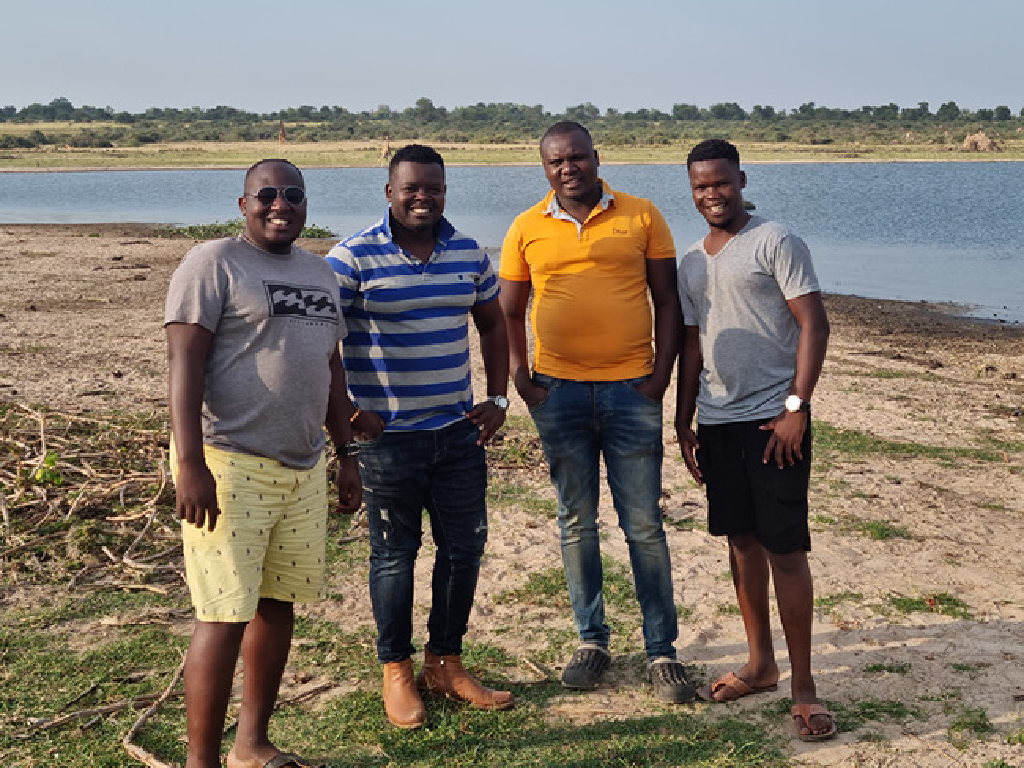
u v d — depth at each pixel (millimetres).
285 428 3662
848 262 24781
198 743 3623
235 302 3559
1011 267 23875
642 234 4543
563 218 4547
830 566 6051
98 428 8391
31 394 9578
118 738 4156
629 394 4602
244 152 110312
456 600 4461
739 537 4418
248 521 3625
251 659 3912
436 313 4242
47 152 111375
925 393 10938
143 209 43969
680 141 125375
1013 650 4926
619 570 6016
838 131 149500
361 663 4875
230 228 28969
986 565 6098
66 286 17812
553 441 4711
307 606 5500
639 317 4613
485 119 188625
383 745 4172
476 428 4469
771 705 4477
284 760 3867
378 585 4367
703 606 5531
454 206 43000
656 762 4027
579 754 4086
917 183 62531
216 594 3588
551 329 4617
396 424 4273
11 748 4074
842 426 9492
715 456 4340
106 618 5246
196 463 3467
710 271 4250
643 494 4637
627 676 4789
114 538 6312
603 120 185625
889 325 15711
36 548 6133
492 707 4457
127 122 186000
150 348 12234
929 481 7816
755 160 99000
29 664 4766
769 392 4223
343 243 4273
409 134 150375
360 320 4250
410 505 4371
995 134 140125
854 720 4309
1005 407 10305
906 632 5156
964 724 4230
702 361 4477
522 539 6500
